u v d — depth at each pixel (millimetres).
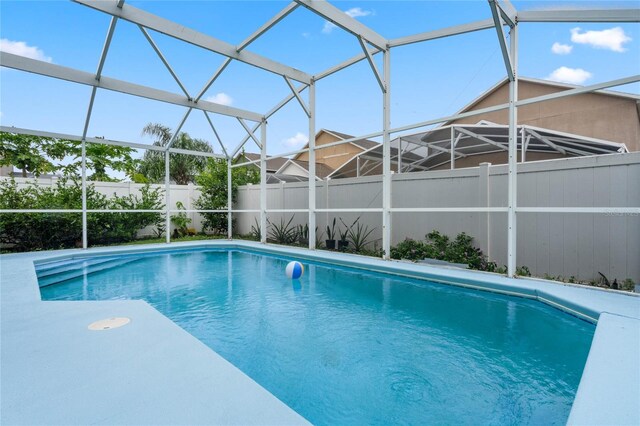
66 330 2838
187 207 12906
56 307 3531
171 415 1651
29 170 11602
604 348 2525
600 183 4918
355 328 3904
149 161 20531
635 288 4359
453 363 3006
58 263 7461
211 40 7105
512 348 3293
